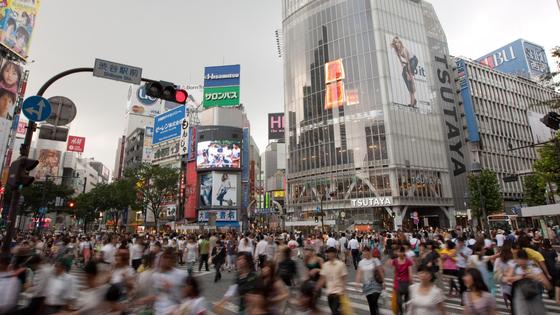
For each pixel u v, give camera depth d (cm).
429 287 490
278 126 9006
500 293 1189
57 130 866
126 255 635
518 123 7569
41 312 549
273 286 535
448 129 6294
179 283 526
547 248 871
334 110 5822
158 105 10438
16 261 785
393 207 5062
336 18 6138
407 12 6231
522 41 9150
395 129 5397
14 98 4841
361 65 5762
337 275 673
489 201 4881
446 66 6688
